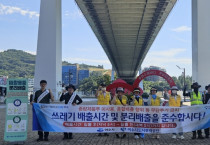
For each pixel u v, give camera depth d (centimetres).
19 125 855
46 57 3247
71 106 928
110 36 4978
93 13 3572
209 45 2672
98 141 916
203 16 2691
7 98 855
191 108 942
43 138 966
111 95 1155
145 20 3947
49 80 3222
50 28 3256
